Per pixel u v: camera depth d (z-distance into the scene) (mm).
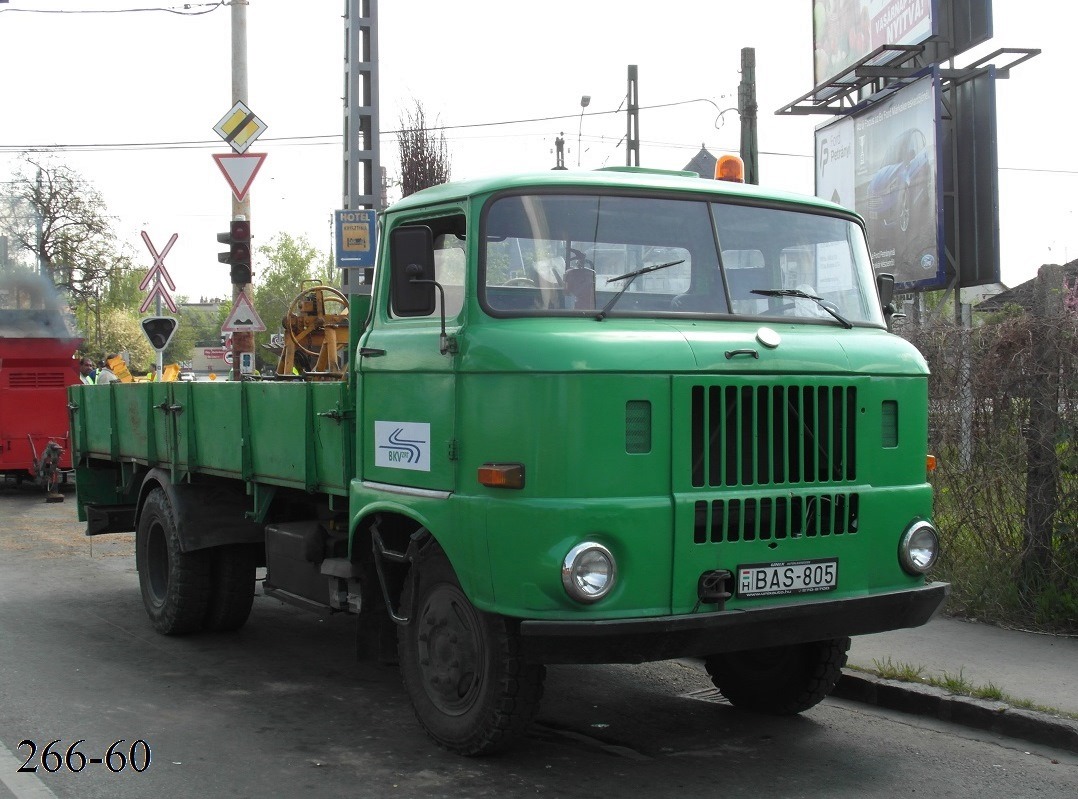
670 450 4691
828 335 5281
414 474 5324
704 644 4645
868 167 16938
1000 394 7590
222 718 6016
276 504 7340
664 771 5172
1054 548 7426
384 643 5871
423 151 20547
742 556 4812
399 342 5469
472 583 4879
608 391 4594
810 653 5816
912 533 5281
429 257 5074
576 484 4551
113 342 57281
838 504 5082
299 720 5984
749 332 5113
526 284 5047
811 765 5266
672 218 5332
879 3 16672
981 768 5227
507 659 4938
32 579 10414
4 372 17438
